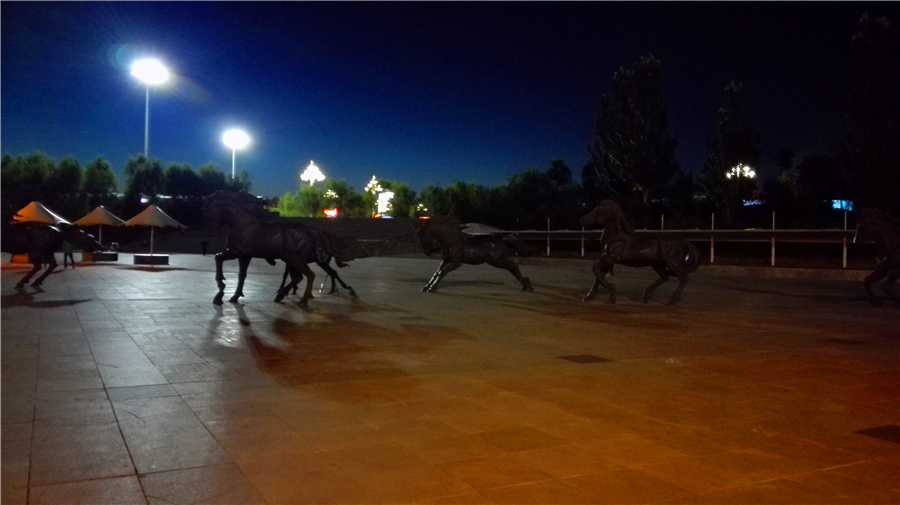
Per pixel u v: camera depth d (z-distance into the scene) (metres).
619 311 15.54
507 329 12.29
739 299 18.86
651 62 37.84
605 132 39.69
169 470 4.79
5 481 4.53
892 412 6.79
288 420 6.09
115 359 8.76
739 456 5.34
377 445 5.44
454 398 7.06
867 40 28.06
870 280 17.53
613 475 4.87
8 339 10.22
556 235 39.81
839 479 4.86
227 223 15.15
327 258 15.62
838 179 35.44
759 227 34.19
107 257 37.19
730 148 34.22
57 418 6.01
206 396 6.92
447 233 19.52
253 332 11.31
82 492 4.36
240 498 4.32
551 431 5.92
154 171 65.31
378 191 78.62
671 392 7.53
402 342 10.58
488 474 4.83
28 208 27.81
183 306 14.89
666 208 39.97
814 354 10.18
